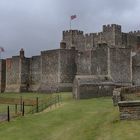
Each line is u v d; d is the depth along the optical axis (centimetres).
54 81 9894
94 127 3281
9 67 11688
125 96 4594
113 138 2725
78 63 9594
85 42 12444
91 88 7194
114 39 11812
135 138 2620
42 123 4109
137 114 2912
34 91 10769
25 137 3556
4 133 3831
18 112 5544
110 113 3806
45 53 10262
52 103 6222
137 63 8894
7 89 11606
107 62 8669
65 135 3356
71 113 4594
